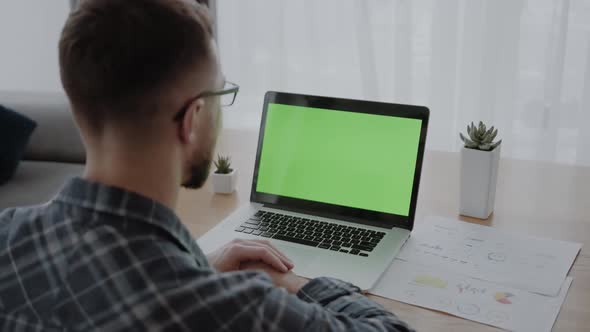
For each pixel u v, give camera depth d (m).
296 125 1.47
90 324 0.70
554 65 2.75
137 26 0.71
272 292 0.75
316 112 1.45
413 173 1.35
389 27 2.95
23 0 3.52
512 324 1.02
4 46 3.61
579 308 1.07
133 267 0.70
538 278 1.15
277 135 1.48
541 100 2.86
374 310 0.91
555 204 1.47
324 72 3.10
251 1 3.09
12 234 0.77
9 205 1.90
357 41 2.96
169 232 0.75
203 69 0.76
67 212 0.75
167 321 0.69
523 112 2.90
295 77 3.17
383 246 1.27
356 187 1.40
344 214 1.40
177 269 0.71
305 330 0.74
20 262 0.75
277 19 3.07
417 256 1.24
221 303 0.71
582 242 1.29
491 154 1.35
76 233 0.73
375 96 3.02
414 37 2.94
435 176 1.63
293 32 3.11
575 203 1.47
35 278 0.74
